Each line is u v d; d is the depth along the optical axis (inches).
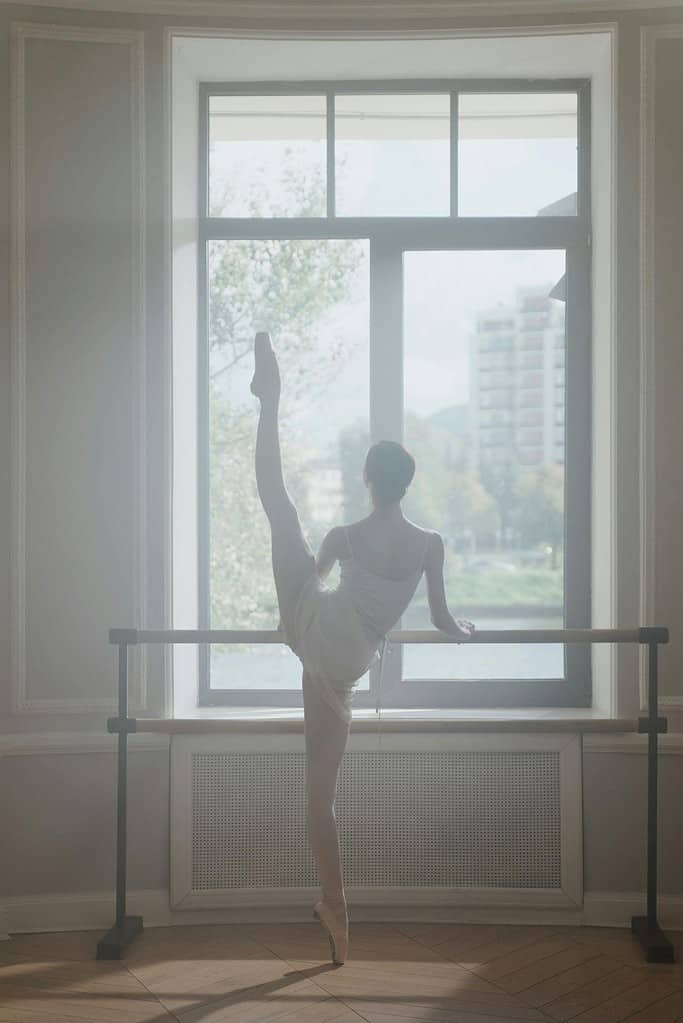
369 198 152.5
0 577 138.1
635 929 134.4
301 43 141.8
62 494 139.3
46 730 139.0
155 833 139.8
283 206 152.6
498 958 126.0
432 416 152.8
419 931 135.9
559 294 152.0
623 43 139.4
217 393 153.3
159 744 139.9
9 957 127.6
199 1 139.6
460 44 141.9
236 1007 111.8
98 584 139.8
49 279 139.3
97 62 139.8
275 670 153.6
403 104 152.3
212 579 153.3
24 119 138.3
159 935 134.9
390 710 150.3
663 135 139.6
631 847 139.7
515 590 153.1
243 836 139.9
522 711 149.2
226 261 153.2
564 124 151.6
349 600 119.5
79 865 138.9
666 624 139.1
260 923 139.4
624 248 139.9
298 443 153.3
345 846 139.9
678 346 139.3
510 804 140.1
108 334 140.0
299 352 153.4
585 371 151.4
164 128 140.4
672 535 139.2
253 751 140.0
